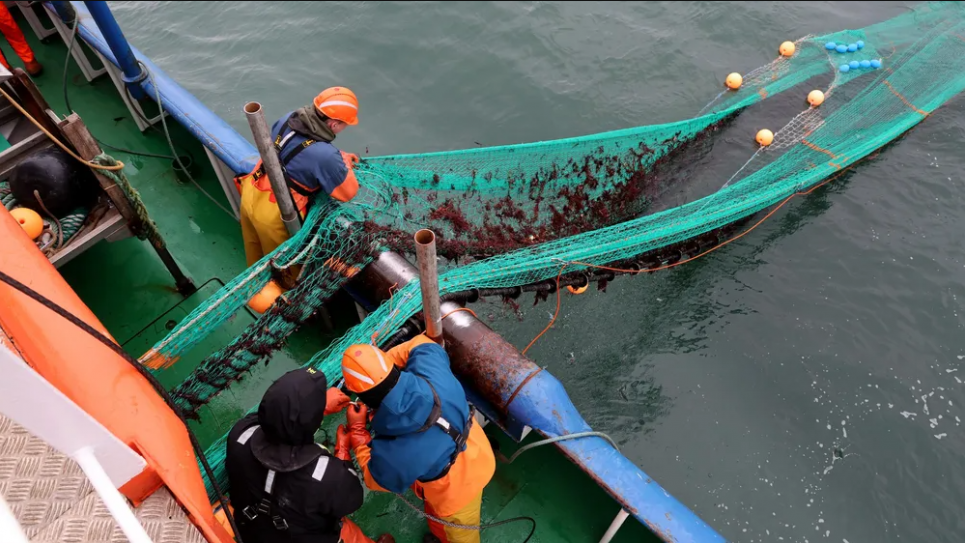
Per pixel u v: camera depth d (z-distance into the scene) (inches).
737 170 223.5
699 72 275.3
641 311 197.9
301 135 145.5
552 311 196.4
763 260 210.8
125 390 92.6
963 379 184.4
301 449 104.3
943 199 223.1
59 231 154.9
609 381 183.8
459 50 289.1
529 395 133.6
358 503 109.8
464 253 173.0
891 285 204.1
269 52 289.9
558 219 192.5
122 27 301.1
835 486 166.1
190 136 235.6
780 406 180.4
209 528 83.5
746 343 192.7
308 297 142.6
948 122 243.3
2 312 97.3
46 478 80.5
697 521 124.8
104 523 78.9
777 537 158.1
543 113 265.7
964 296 200.4
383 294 149.7
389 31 297.6
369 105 270.7
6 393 59.8
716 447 172.6
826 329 194.4
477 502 127.6
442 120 265.1
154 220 210.5
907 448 172.1
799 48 283.0
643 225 180.5
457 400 115.2
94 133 236.4
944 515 161.0
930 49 271.6
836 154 225.9
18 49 248.4
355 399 151.2
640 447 172.1
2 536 52.7
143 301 187.9
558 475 157.8
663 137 215.8
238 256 200.7
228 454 107.5
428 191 182.9
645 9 303.7
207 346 179.2
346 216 154.4
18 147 158.2
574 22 298.4
